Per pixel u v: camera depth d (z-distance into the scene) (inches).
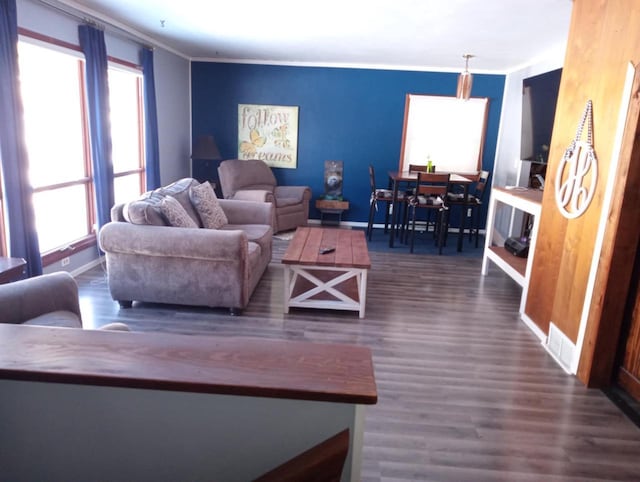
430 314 139.3
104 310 131.9
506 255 165.6
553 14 136.7
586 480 73.2
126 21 171.6
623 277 94.2
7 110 116.5
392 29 164.4
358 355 37.6
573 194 109.3
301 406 34.5
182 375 33.3
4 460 37.3
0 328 39.2
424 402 92.4
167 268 127.9
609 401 95.7
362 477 71.2
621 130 92.5
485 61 220.1
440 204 217.8
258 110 259.8
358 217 271.6
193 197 157.0
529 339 124.7
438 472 73.1
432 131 257.1
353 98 255.4
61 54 145.4
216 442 36.0
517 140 226.1
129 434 36.0
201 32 185.9
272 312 134.7
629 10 91.6
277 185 269.6
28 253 127.2
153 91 202.7
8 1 114.8
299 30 173.6
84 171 168.9
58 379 32.8
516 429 85.1
